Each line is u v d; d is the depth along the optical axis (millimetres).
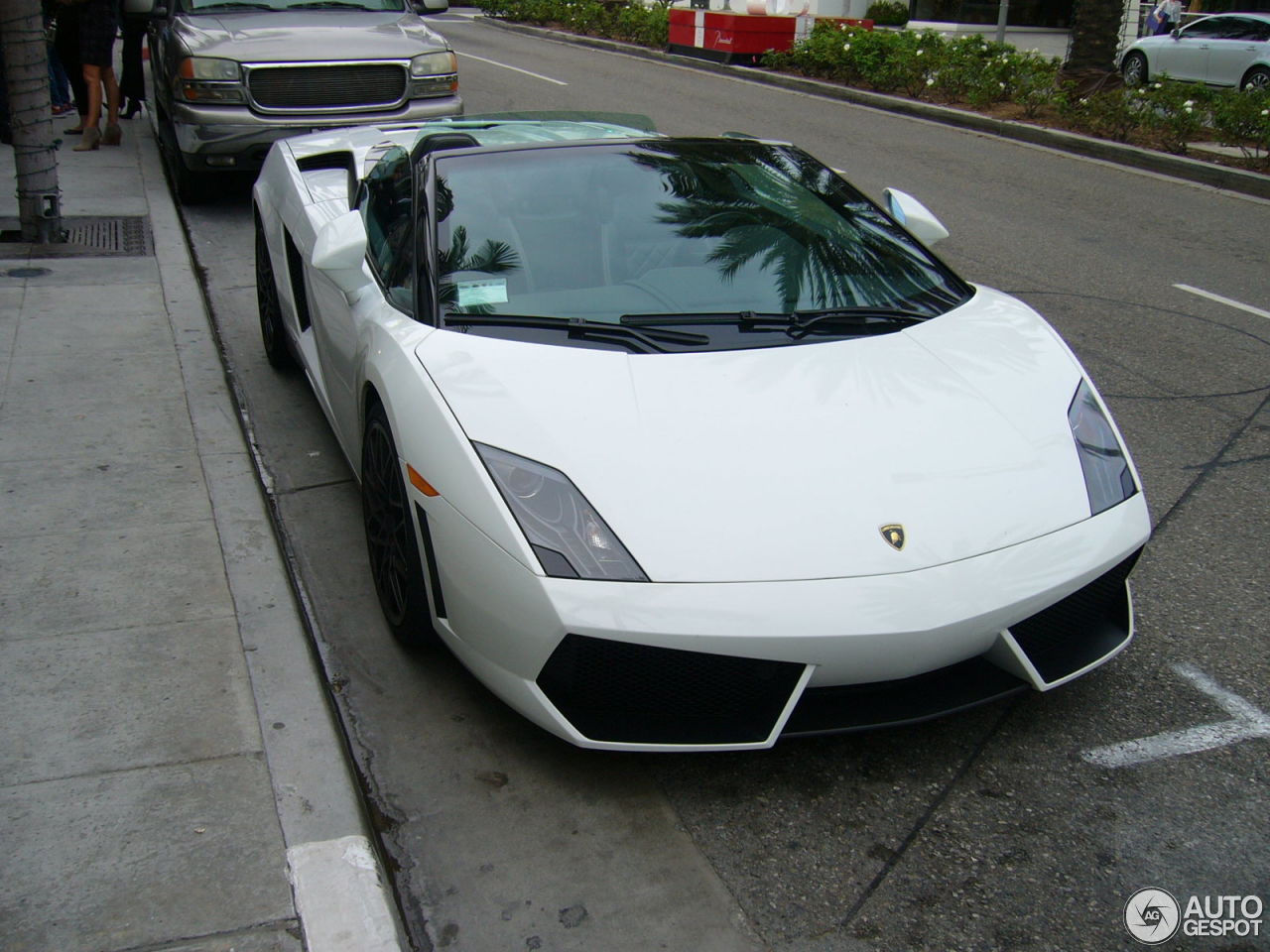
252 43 8289
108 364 5363
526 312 3229
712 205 3723
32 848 2441
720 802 2703
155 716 2893
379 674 3205
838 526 2605
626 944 2297
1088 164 12016
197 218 8469
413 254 3471
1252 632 3387
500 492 2654
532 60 20094
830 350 3172
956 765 2820
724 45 19578
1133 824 2615
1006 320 3518
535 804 2697
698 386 2957
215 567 3635
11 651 3158
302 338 4699
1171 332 6363
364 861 2418
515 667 2627
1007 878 2467
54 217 7195
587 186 3711
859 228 3818
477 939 2312
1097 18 14086
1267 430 4957
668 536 2561
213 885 2354
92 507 4020
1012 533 2689
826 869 2498
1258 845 2551
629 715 2645
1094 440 3049
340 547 3936
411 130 5074
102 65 9906
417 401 2930
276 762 2729
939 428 2900
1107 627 2941
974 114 14398
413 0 9633
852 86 16953
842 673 2529
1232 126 11812
